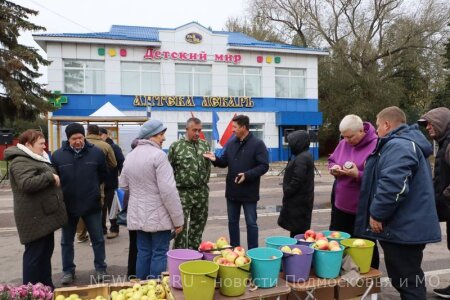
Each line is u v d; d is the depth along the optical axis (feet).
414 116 104.99
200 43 77.56
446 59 92.53
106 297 11.05
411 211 10.53
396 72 103.96
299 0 100.07
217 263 9.77
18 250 20.30
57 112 71.26
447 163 13.12
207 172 16.66
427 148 10.88
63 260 15.67
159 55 75.05
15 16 61.26
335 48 95.86
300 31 103.45
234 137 17.46
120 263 18.10
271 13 106.32
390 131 11.15
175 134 76.54
